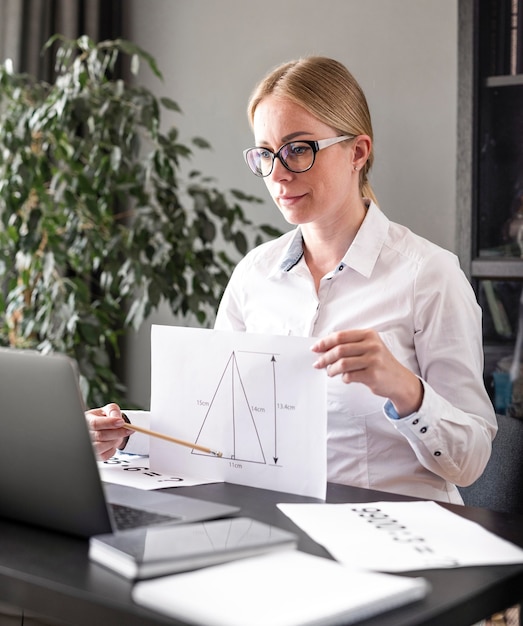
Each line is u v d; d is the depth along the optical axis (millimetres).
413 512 1190
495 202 2428
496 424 1580
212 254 2941
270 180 1579
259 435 1345
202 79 3238
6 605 1001
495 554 1010
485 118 2432
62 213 2920
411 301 1605
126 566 909
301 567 905
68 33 3279
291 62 1623
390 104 2828
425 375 1597
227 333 1373
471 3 2406
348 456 1618
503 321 2428
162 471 1459
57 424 1024
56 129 2787
